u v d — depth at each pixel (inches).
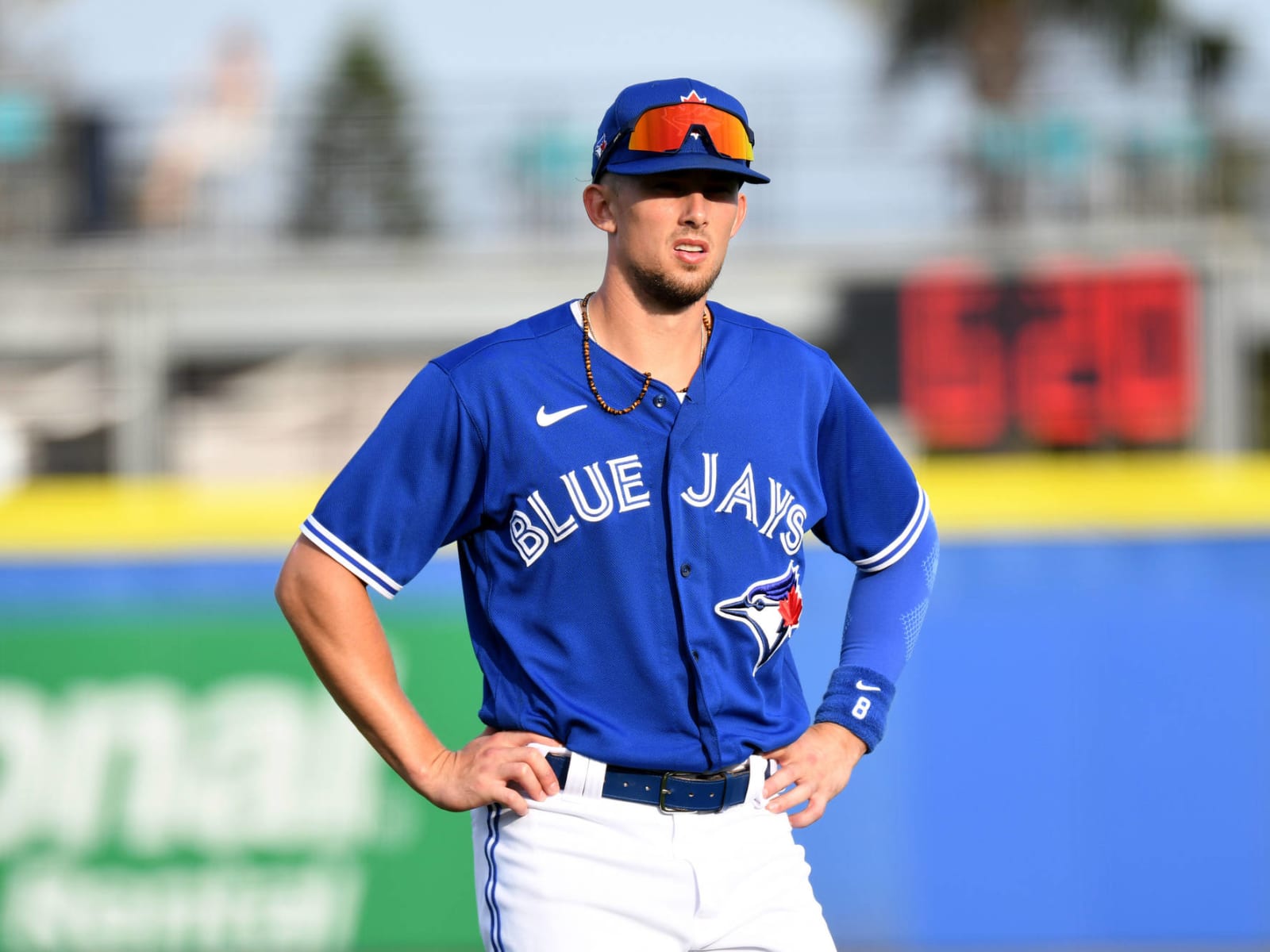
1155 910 893.2
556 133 1873.8
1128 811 897.5
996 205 1863.9
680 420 370.3
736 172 360.8
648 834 373.7
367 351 1865.2
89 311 1834.4
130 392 1809.8
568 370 372.8
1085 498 964.6
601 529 367.6
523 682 378.9
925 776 900.6
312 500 1024.2
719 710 376.8
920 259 1804.9
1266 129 1882.4
